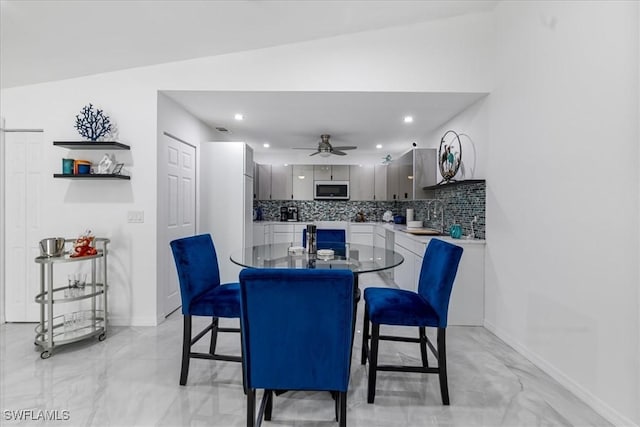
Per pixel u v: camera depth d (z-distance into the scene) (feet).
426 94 10.02
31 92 9.68
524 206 8.10
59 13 7.24
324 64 9.82
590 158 6.04
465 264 10.12
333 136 16.19
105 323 8.95
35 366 7.38
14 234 10.01
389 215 20.58
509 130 8.78
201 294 6.97
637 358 5.17
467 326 10.18
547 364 7.21
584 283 6.18
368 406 6.01
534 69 7.70
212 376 7.04
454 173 11.97
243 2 7.72
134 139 9.75
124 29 8.09
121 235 9.76
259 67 9.84
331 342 4.60
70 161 9.27
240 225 12.94
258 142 17.93
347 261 7.01
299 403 6.10
